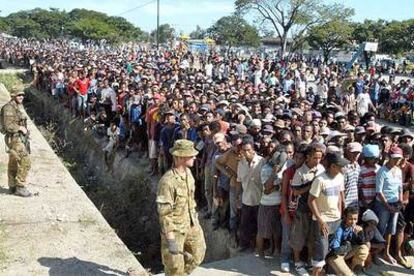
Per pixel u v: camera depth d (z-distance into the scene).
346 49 56.41
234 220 8.17
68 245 7.56
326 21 53.97
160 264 9.74
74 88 20.34
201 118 10.33
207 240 9.12
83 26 87.94
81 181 15.12
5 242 7.47
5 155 12.41
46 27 116.12
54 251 7.33
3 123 9.23
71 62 31.34
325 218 6.49
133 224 11.22
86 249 7.49
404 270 7.21
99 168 15.83
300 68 30.44
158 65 29.80
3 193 9.50
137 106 14.55
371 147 7.35
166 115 11.38
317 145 6.42
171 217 5.61
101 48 66.81
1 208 8.75
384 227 7.25
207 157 9.22
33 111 26.16
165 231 5.56
